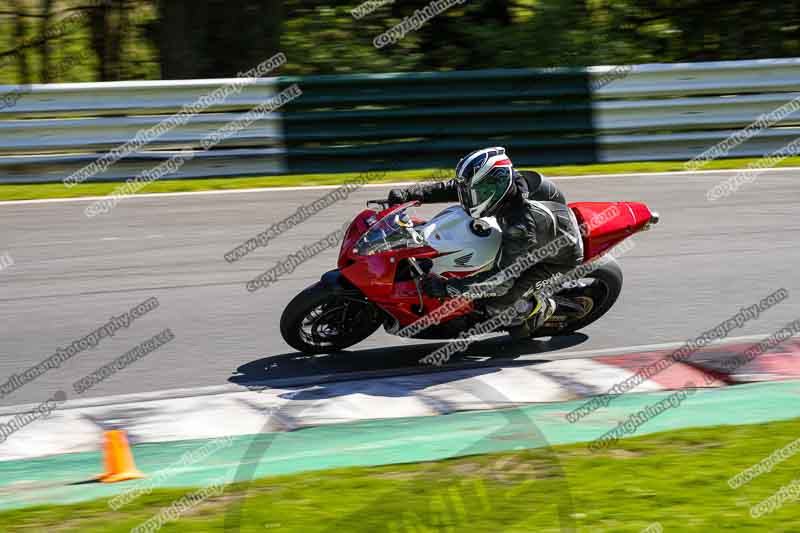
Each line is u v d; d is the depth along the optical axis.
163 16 53.59
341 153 43.59
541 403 22.50
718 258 33.03
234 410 22.05
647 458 19.62
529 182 25.19
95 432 20.97
